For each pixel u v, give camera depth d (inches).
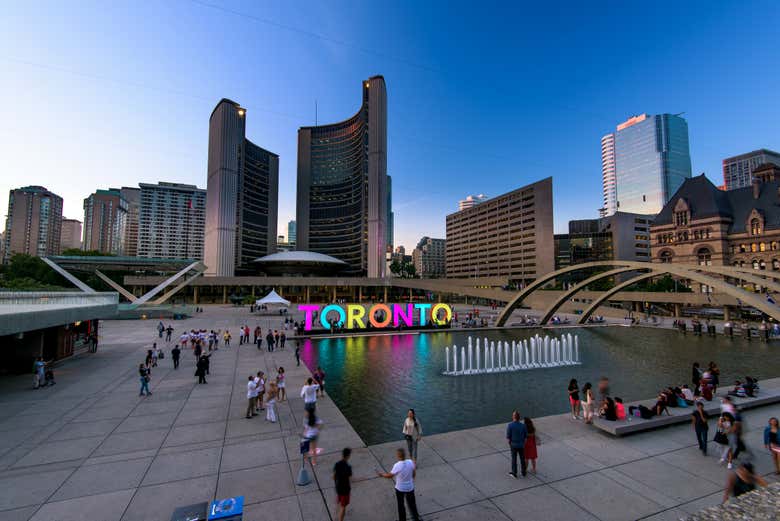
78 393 679.7
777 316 1157.1
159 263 2780.5
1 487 351.9
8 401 628.7
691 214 3255.4
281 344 1247.5
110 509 317.4
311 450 412.5
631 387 822.5
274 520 303.0
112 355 1051.9
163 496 338.6
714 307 2662.4
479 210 6156.5
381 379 871.7
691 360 1117.7
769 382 743.1
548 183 4729.3
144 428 509.7
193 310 2588.6
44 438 472.1
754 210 2935.5
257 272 7027.6
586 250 5575.8
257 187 7455.7
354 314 1680.6
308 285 3912.4
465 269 6510.8
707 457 418.6
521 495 341.7
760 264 2874.0
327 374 911.7
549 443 458.0
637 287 3233.3
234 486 358.0
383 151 6161.4
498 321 1923.0
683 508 322.3
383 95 6220.5
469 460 414.3
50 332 936.3
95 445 451.8
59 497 335.3
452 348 1309.1
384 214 6127.0
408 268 6437.0
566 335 1649.9
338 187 7682.1
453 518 306.3
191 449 442.9
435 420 606.5
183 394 677.9
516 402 708.7
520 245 5196.9
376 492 347.6
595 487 355.9
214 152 5762.8
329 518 306.2
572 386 554.9
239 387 730.2
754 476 280.4
